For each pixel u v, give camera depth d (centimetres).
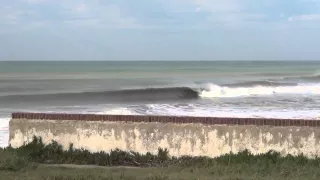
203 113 2341
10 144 909
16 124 906
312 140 796
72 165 821
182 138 845
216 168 747
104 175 714
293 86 4556
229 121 830
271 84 5059
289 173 709
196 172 738
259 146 816
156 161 830
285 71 8919
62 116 892
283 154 808
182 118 849
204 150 837
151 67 11488
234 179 672
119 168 789
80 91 3934
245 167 746
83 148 882
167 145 851
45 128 895
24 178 693
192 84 4834
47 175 719
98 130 878
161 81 5528
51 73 7669
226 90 4122
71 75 6956
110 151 870
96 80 5684
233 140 825
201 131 838
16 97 3497
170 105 2923
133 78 6191
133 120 868
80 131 884
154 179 687
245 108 2648
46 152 868
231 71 8856
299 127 801
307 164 755
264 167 738
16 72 7975
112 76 6712
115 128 871
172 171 752
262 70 9469
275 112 2398
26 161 800
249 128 820
